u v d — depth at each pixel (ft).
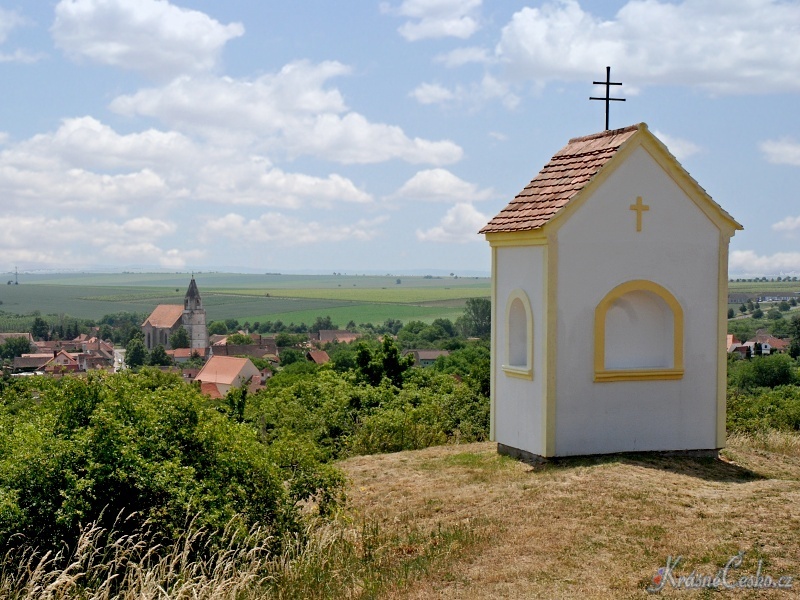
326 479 37.96
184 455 34.19
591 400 47.01
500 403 51.24
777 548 29.78
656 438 48.19
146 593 27.30
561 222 46.09
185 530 31.24
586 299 46.70
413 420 68.74
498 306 51.13
